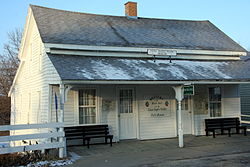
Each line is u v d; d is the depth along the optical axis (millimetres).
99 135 12594
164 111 14359
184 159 9398
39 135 9484
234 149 10969
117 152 10812
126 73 11234
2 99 31750
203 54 15055
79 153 10711
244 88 19328
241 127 14789
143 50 13539
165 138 14234
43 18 14258
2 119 31484
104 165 8727
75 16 15844
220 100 15703
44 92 12625
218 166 8336
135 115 13734
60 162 9125
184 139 13750
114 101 13289
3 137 8914
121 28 15820
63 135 9828
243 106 19359
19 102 19000
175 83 11461
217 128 14398
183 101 14930
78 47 12398
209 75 12594
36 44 14492
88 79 9922
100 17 16719
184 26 18297
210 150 10875
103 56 13094
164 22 18297
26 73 17094
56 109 11445
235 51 15641
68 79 9633
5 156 9383
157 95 14258
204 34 17391
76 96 12586
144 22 17594
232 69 14086
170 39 15484
